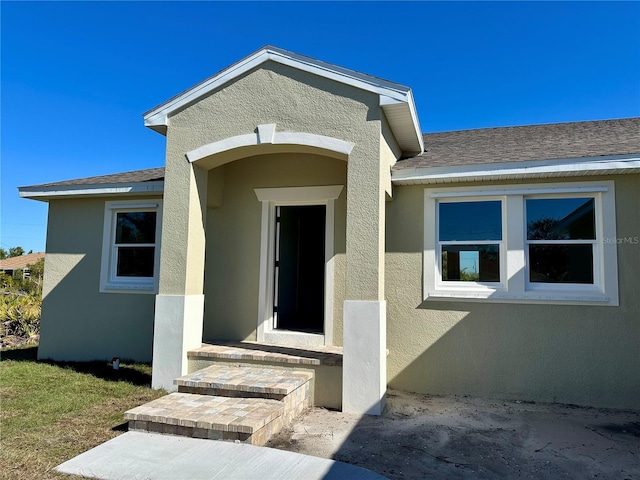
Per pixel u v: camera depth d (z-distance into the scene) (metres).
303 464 3.94
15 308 13.65
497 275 6.68
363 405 5.67
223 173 8.44
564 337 6.27
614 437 4.87
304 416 5.56
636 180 6.14
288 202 8.07
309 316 10.68
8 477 3.65
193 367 6.77
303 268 10.80
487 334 6.59
